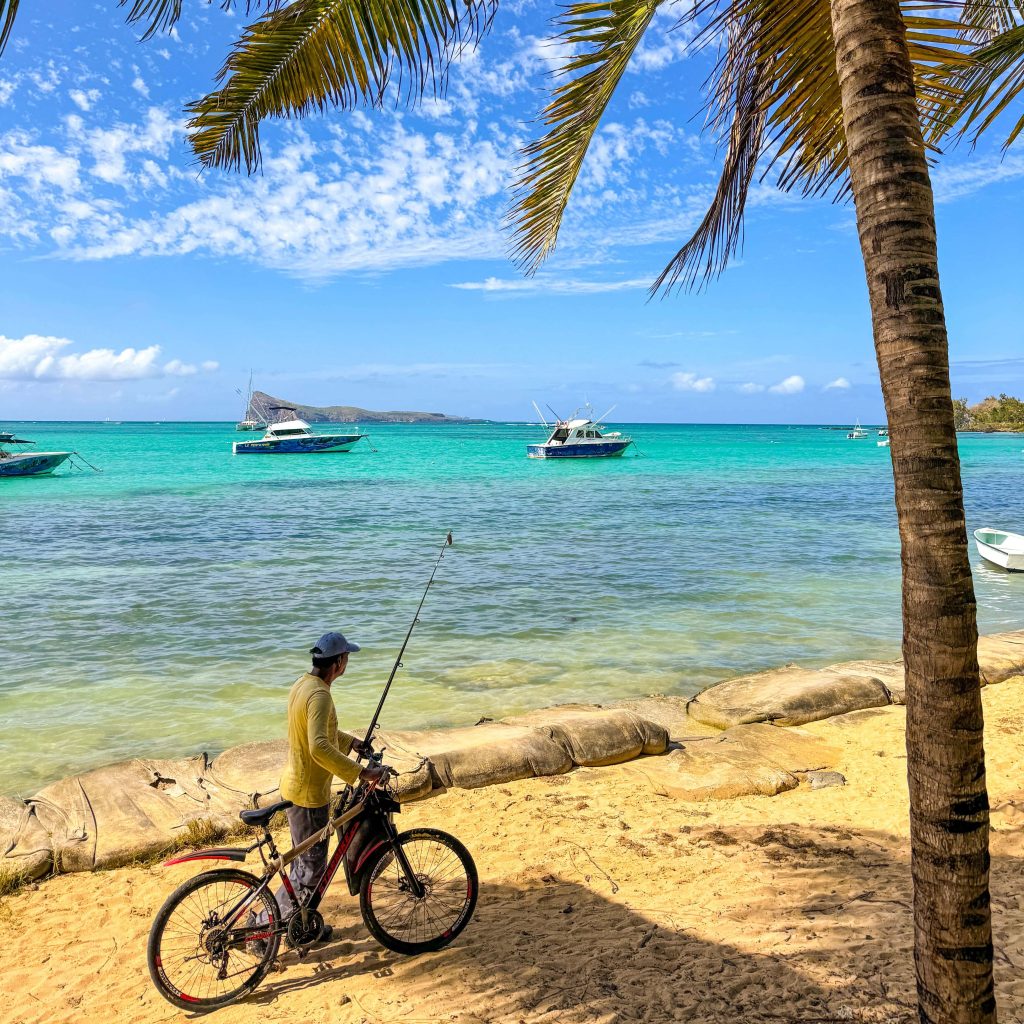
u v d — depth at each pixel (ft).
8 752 27.30
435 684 34.47
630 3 14.53
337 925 15.38
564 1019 11.85
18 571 60.90
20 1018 12.93
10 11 9.93
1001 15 16.93
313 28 14.66
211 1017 12.69
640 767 23.90
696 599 51.21
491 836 19.53
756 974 12.63
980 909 7.93
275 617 46.68
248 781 21.61
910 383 7.56
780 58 12.60
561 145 16.85
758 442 466.70
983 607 52.24
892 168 7.59
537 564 63.98
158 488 141.49
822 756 24.66
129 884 17.47
